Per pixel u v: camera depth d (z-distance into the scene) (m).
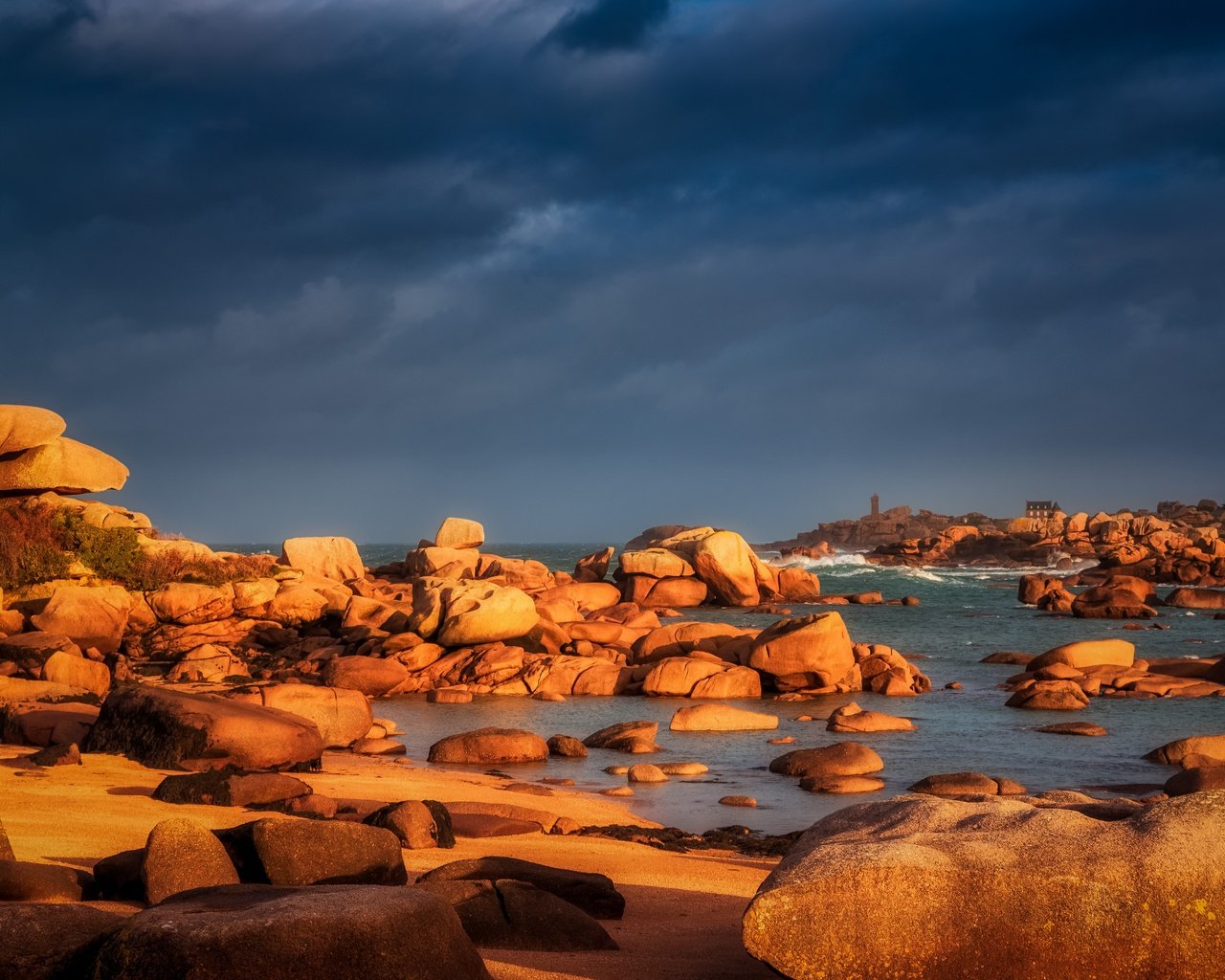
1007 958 6.43
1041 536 159.75
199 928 5.55
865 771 25.28
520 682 39.78
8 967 5.75
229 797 16.02
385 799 18.78
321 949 5.61
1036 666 42.38
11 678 29.89
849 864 6.65
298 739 21.19
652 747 28.50
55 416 45.91
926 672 45.19
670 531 117.25
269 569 52.56
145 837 13.02
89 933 6.11
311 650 43.56
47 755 19.17
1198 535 149.00
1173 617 72.31
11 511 44.34
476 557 71.56
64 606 38.22
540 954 8.26
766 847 17.78
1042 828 7.04
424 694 39.16
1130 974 6.37
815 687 39.59
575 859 14.48
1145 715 34.12
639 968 7.94
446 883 8.97
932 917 6.48
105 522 47.56
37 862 10.50
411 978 5.77
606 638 47.69
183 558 49.41
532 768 26.16
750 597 76.88
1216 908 6.40
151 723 20.73
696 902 11.87
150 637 43.28
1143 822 6.96
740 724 32.03
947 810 7.60
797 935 6.50
